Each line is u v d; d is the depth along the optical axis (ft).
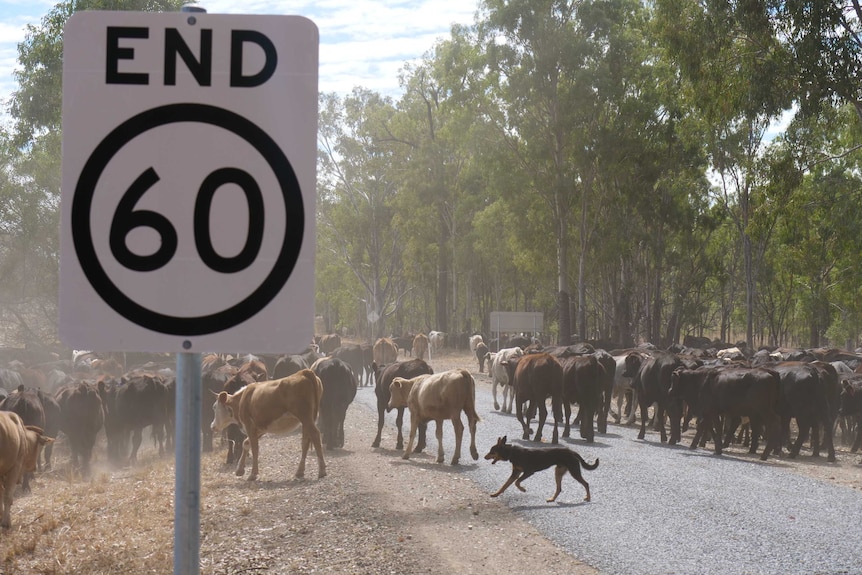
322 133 235.61
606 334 230.07
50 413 54.44
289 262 7.49
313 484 45.14
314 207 7.50
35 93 134.92
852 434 66.54
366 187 237.86
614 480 46.26
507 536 33.78
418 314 363.56
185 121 7.48
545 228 169.99
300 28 7.53
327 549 31.78
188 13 7.48
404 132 227.61
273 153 7.50
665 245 197.57
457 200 219.20
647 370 65.16
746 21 83.10
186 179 7.47
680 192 165.78
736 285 238.07
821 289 201.98
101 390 57.31
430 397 52.75
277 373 75.66
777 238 191.62
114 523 37.58
